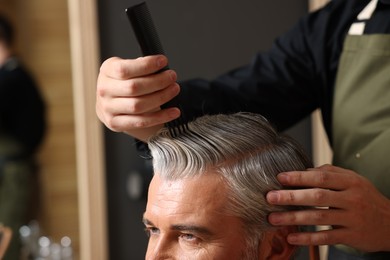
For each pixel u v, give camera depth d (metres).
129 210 2.78
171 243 1.14
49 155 4.86
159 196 1.14
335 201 1.07
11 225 3.96
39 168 4.78
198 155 1.13
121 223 2.79
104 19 2.68
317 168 1.15
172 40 2.68
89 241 2.76
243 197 1.12
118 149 2.75
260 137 1.16
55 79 4.89
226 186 1.12
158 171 1.15
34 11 4.85
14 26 4.86
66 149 4.88
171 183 1.13
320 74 1.48
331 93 1.47
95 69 2.68
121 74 1.07
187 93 1.42
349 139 1.39
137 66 1.06
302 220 1.09
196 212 1.11
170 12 2.68
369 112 1.36
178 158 1.13
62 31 4.89
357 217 1.08
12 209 3.98
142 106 1.09
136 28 1.09
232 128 1.16
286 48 1.52
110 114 1.13
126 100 1.09
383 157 1.33
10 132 4.07
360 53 1.39
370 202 1.09
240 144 1.14
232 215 1.12
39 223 4.81
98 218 2.75
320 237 1.10
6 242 1.62
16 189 4.01
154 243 1.17
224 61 2.70
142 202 2.78
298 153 1.18
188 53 2.69
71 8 2.68
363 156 1.36
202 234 1.12
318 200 1.07
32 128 4.09
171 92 1.09
